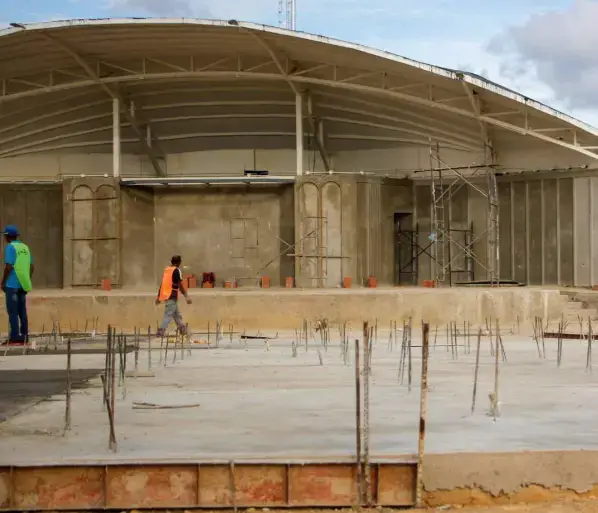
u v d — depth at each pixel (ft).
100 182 111.86
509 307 88.48
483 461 26.76
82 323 86.99
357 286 108.88
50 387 42.34
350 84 106.42
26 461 26.32
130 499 25.98
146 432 30.66
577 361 52.75
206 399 37.81
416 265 120.88
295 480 26.13
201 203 116.57
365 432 27.73
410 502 26.37
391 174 124.88
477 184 119.24
